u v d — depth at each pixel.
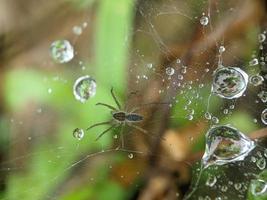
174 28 0.13
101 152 0.12
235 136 0.11
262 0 0.13
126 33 0.13
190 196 0.11
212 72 0.12
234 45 0.12
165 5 0.13
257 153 0.11
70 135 0.12
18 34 0.14
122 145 0.12
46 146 0.12
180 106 0.12
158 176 0.12
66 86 0.13
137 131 0.12
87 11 0.13
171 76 0.12
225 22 0.13
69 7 0.14
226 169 0.11
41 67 0.13
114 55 0.12
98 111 0.12
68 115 0.12
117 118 0.12
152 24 0.13
